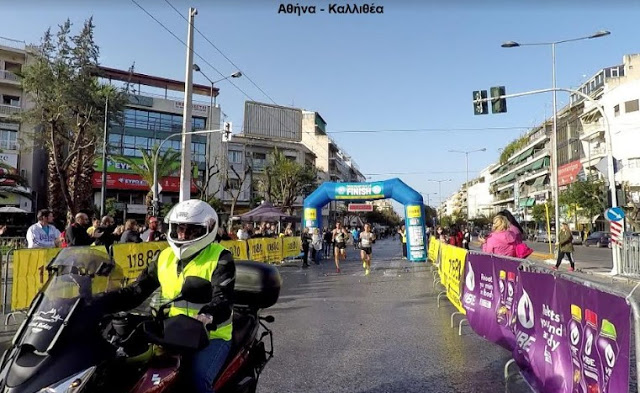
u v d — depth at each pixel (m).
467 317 6.89
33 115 25.62
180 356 2.77
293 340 6.73
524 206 77.12
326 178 75.81
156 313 2.77
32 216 39.16
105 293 2.65
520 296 4.92
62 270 2.67
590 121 57.66
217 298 2.93
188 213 3.05
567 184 61.47
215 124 51.03
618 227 16.00
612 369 3.02
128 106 45.38
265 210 23.91
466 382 5.00
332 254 28.09
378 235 75.62
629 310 2.86
